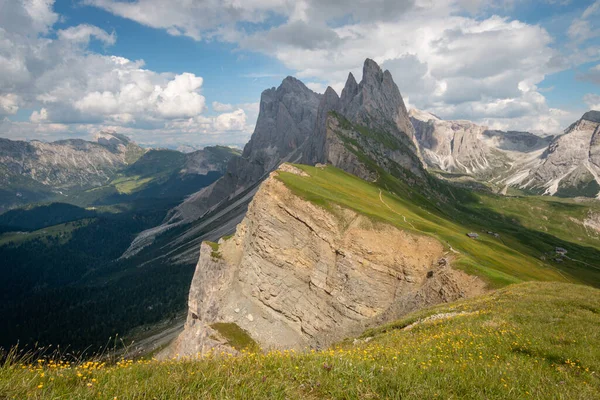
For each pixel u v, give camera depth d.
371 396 10.19
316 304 70.88
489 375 12.81
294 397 9.73
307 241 74.69
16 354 9.51
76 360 10.70
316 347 62.69
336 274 69.31
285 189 80.62
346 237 70.06
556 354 15.73
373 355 15.49
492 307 27.12
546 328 19.77
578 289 30.62
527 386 11.88
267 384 10.29
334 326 67.19
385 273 65.75
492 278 50.56
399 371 12.29
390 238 67.75
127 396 8.73
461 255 59.78
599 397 11.23
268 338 73.12
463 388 11.39
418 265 64.19
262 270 78.12
